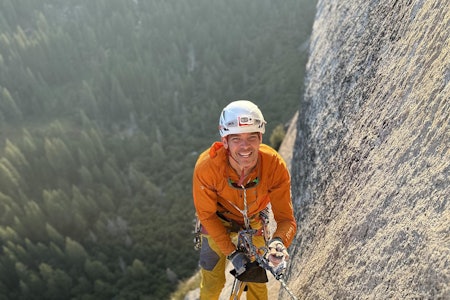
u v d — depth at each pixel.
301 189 6.20
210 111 96.50
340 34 6.45
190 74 115.56
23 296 64.06
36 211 72.69
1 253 69.81
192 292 13.41
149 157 91.88
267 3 121.38
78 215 73.56
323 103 6.27
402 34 3.94
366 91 4.48
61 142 85.44
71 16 134.62
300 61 95.00
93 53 125.00
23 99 110.19
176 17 126.88
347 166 4.29
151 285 64.00
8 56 114.38
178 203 79.69
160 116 102.44
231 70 110.06
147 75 105.62
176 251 71.00
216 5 127.06
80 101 111.44
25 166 84.81
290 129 14.03
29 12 133.50
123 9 135.38
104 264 69.56
